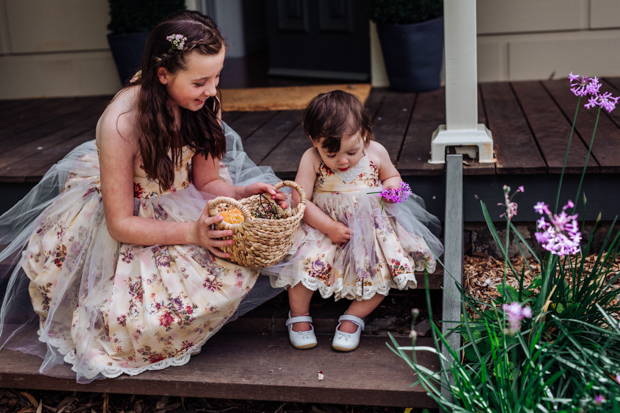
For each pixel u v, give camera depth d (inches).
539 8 160.4
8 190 105.3
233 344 81.0
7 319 84.8
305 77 190.2
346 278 77.6
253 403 79.0
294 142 116.3
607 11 156.6
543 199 94.5
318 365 74.9
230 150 100.7
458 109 95.3
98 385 74.2
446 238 81.7
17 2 184.4
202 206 79.1
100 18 181.6
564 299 71.4
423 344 79.0
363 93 157.0
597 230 97.2
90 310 73.5
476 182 95.4
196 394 73.1
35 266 79.4
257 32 307.4
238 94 167.5
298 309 79.4
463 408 62.7
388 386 69.9
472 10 91.2
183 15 69.9
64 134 133.6
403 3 151.3
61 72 189.6
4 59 191.0
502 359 63.0
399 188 78.5
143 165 73.4
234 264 74.4
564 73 164.1
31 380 75.6
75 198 80.9
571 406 58.4
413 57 155.7
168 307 71.7
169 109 71.6
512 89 155.1
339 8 175.3
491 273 95.7
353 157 76.8
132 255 74.6
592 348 67.6
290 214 75.2
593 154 94.7
